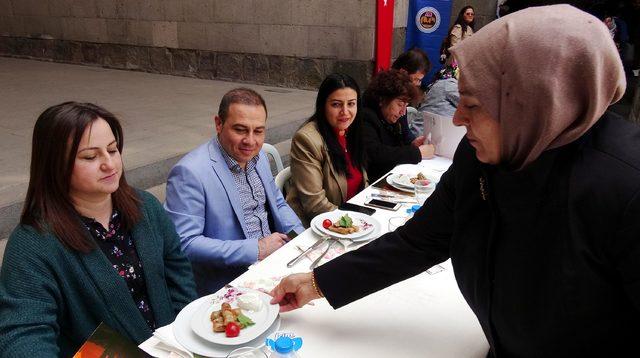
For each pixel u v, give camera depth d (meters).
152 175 3.48
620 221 0.63
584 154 0.68
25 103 5.40
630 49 5.61
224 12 6.96
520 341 0.82
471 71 0.69
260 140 1.85
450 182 0.95
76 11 8.49
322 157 2.37
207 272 1.83
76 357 0.91
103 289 1.23
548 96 0.63
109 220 1.33
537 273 0.74
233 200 1.85
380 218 1.84
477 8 6.90
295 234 1.88
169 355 1.00
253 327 1.06
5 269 1.15
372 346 1.03
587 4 5.36
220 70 7.34
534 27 0.64
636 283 0.63
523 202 0.72
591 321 0.71
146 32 7.86
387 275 1.08
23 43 9.46
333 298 1.10
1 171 3.16
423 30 5.96
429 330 1.10
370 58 6.01
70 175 1.18
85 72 8.05
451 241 0.92
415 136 3.49
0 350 1.04
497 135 0.72
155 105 5.52
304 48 6.47
